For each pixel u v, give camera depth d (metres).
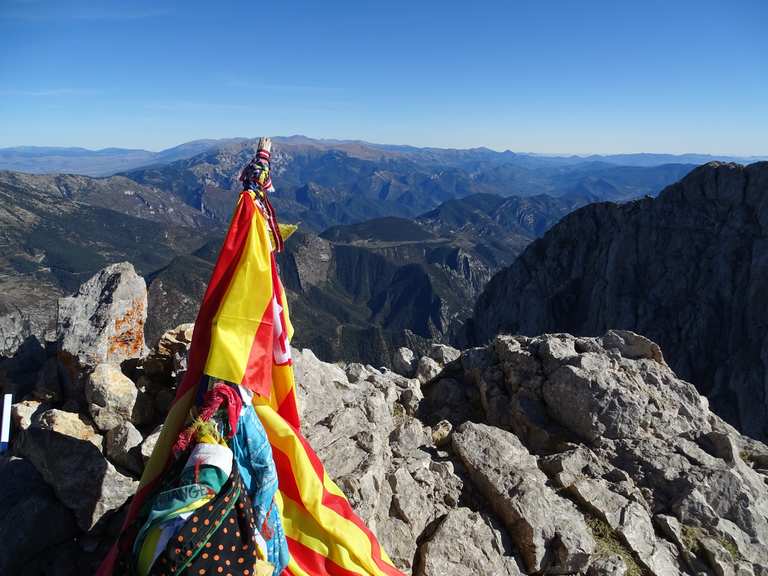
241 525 1.37
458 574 2.33
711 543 2.65
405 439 3.10
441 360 4.54
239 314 1.60
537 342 3.71
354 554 1.80
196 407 1.54
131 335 3.30
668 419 3.34
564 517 2.62
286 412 1.86
